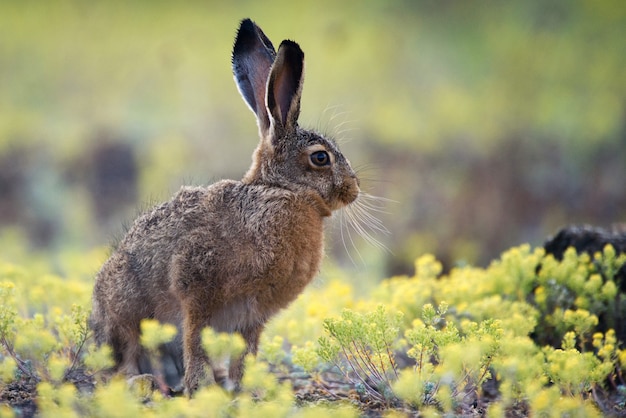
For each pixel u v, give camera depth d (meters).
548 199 19.94
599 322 9.29
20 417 6.71
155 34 27.08
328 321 7.78
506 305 9.04
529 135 22.42
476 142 22.03
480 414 7.49
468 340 7.66
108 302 8.33
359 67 25.58
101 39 26.78
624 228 10.86
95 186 20.39
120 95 24.19
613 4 27.70
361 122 22.91
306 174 8.42
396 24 28.59
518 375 7.30
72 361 8.41
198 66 25.05
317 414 6.21
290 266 8.00
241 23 8.86
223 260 7.77
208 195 8.10
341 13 28.67
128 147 21.39
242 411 6.53
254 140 21.59
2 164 21.09
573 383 7.67
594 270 9.73
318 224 8.37
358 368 8.34
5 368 7.17
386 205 18.77
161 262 7.98
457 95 24.59
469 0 29.31
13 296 8.81
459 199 19.27
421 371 7.54
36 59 26.12
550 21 27.45
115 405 6.25
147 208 9.61
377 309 7.82
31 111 23.77
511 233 18.67
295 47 8.38
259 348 8.86
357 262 16.05
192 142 21.25
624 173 20.88
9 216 19.19
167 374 8.64
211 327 7.90
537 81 25.44
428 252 17.58
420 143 21.88
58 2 28.97
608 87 24.95
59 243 17.27
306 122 22.06
